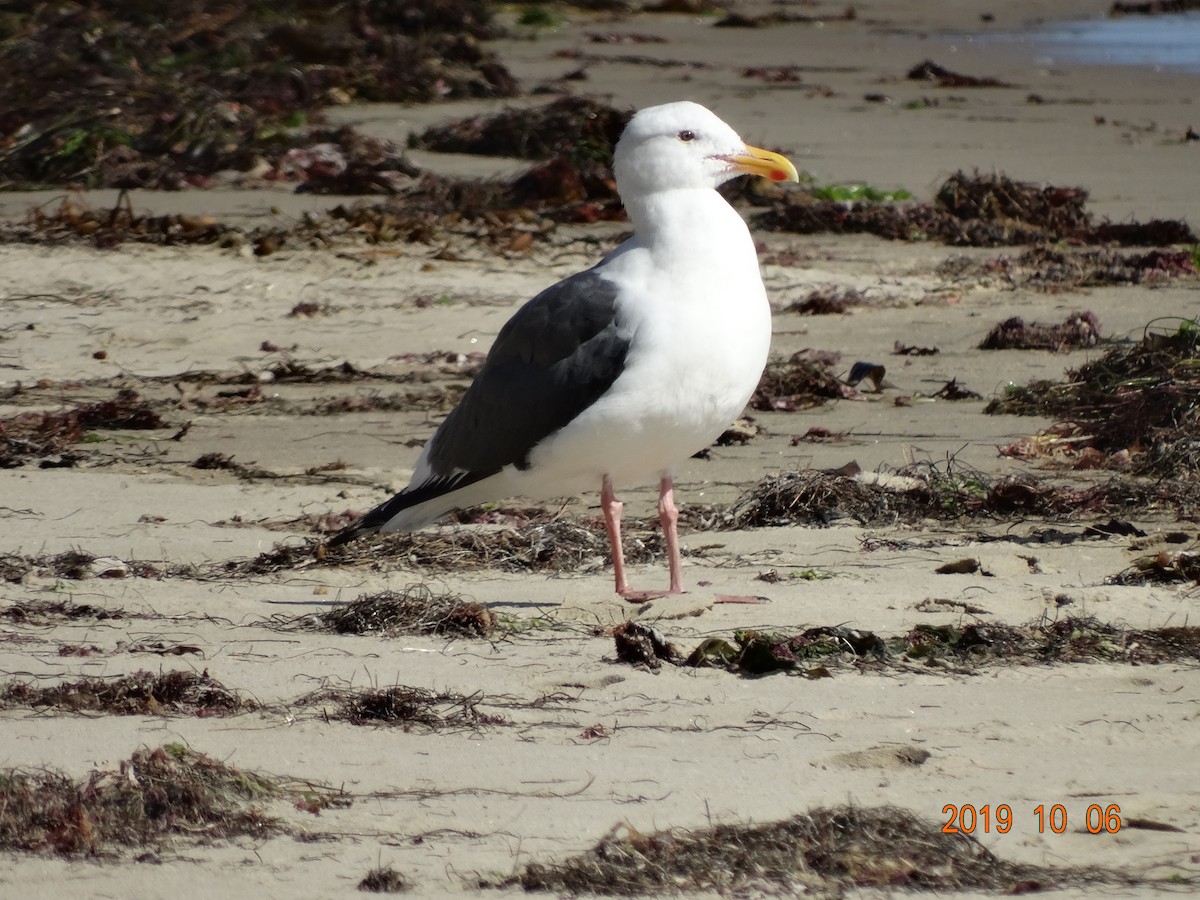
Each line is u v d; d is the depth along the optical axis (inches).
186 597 430.0
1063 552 466.6
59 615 411.2
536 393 425.4
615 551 433.1
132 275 875.4
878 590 428.5
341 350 764.6
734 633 384.8
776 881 266.1
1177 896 259.9
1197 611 402.9
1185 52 2018.9
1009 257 965.2
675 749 319.3
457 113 1520.7
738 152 426.0
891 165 1268.5
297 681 358.9
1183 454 557.6
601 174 1189.7
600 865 268.5
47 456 607.2
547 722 334.3
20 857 274.4
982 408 656.4
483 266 918.4
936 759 313.9
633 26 2266.2
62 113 1300.4
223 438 631.8
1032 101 1608.0
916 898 261.4
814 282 890.1
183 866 271.1
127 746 319.0
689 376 417.4
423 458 461.4
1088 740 324.5
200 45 1644.9
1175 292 874.8
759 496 522.3
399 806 292.8
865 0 2625.5
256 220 1046.4
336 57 1641.2
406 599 408.5
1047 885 264.5
